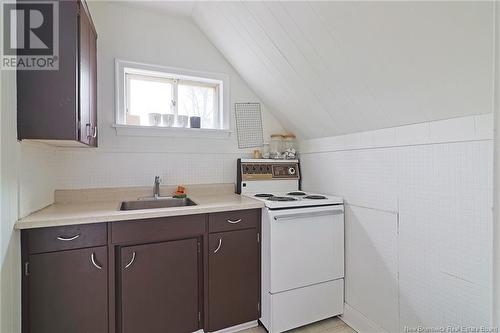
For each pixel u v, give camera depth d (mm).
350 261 2029
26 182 1407
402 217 1623
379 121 1749
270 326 1824
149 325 1625
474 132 1259
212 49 2461
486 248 1221
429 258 1470
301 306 1910
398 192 1648
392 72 1412
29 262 1345
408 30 1188
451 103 1309
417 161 1535
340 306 2057
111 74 2086
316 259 1963
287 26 1641
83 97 1463
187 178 2352
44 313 1377
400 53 1302
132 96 2238
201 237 1781
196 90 2490
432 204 1454
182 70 2328
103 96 2062
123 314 1558
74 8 1353
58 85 1326
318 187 2412
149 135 2205
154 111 2314
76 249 1441
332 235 2023
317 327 1991
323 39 1545
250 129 2627
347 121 1979
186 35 2354
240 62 2348
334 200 2039
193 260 1746
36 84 1299
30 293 1349
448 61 1177
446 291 1383
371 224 1846
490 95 1155
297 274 1896
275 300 1826
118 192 2080
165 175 2266
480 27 1011
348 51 1498
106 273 1511
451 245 1361
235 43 2170
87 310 1468
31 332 1352
